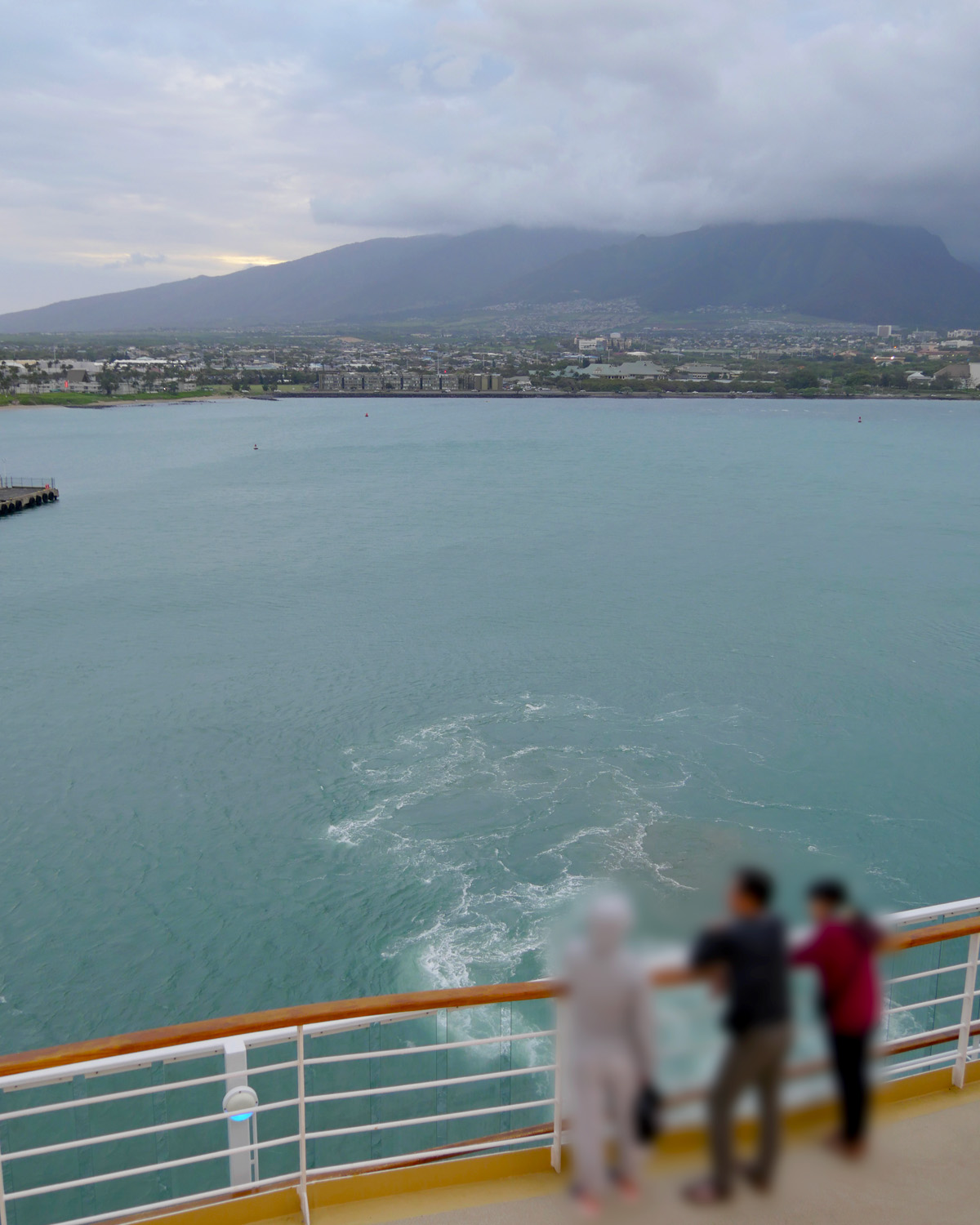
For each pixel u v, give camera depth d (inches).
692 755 1325.0
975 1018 468.1
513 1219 158.2
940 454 5477.4
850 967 163.8
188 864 1066.1
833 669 1692.9
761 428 7352.4
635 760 1306.6
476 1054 700.7
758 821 1135.6
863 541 2910.9
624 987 143.3
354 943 917.8
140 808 1194.6
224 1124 379.6
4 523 3378.4
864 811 1167.6
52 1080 173.0
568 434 6796.3
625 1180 150.3
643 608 2119.8
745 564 2596.0
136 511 3612.2
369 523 3314.5
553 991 162.2
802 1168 164.6
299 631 1963.6
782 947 153.0
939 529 3125.0
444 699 1545.3
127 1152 376.5
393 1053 178.4
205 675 1689.2
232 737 1408.7
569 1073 152.0
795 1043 153.0
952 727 1430.9
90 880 1039.6
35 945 932.6
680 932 173.3
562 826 1115.9
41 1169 408.5
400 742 1375.5
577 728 1414.9
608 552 2763.3
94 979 882.8
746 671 1678.2
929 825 1136.8
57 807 1203.2
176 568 2620.6
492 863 1040.2
